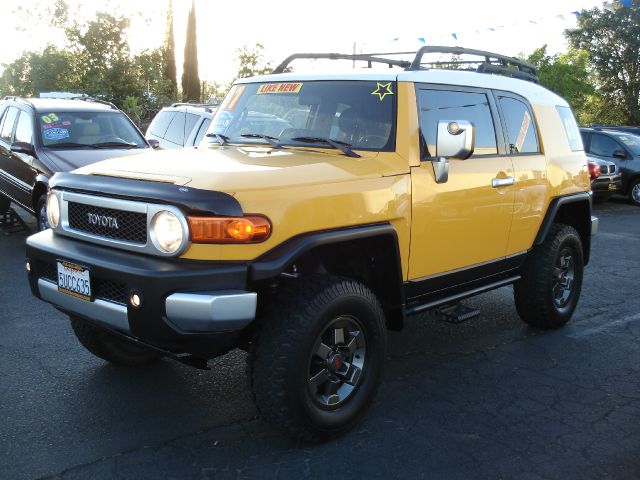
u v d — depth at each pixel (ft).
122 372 14.80
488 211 14.97
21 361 15.30
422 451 11.57
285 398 10.86
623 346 17.40
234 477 10.61
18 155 28.04
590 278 25.34
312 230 11.06
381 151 13.06
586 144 53.16
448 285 14.58
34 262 12.50
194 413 12.89
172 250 10.30
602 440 12.14
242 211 10.31
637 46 117.70
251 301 10.26
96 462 10.96
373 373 12.32
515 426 12.63
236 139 14.74
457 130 12.35
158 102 87.66
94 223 11.56
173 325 10.16
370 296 12.00
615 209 48.08
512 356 16.51
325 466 10.98
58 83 83.15
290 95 14.67
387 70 14.06
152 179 10.98
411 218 12.91
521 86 17.49
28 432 11.92
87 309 11.25
